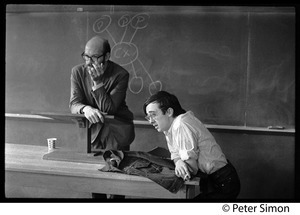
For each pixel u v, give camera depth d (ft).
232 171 10.25
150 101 10.39
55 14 13.03
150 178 9.46
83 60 12.92
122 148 12.58
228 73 12.33
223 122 12.37
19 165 10.39
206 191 10.19
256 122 12.26
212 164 10.02
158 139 12.55
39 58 13.12
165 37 12.56
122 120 12.43
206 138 10.02
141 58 12.65
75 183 9.99
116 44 12.76
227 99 12.34
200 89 12.44
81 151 11.50
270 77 12.20
